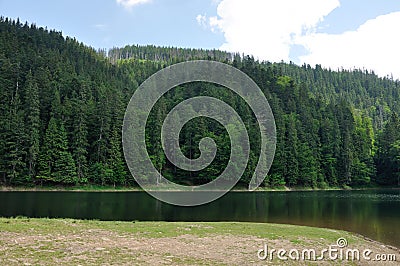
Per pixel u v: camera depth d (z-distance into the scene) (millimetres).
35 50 102625
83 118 70375
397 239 24031
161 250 16172
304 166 82125
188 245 17688
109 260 13703
